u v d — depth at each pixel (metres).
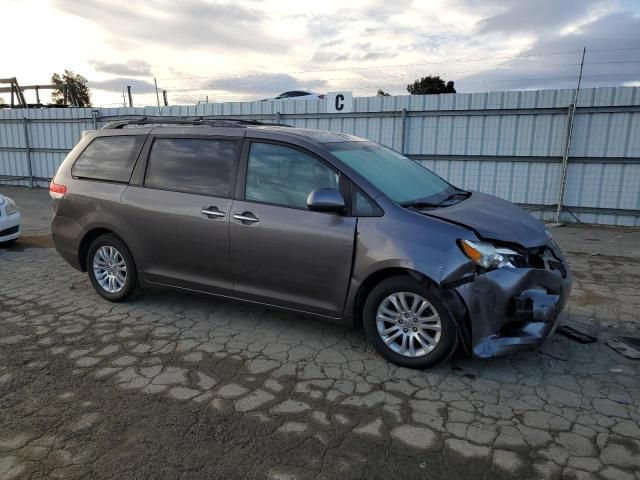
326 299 4.02
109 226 4.97
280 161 4.22
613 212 10.43
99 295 5.39
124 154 5.00
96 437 2.94
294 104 13.03
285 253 4.07
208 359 3.95
